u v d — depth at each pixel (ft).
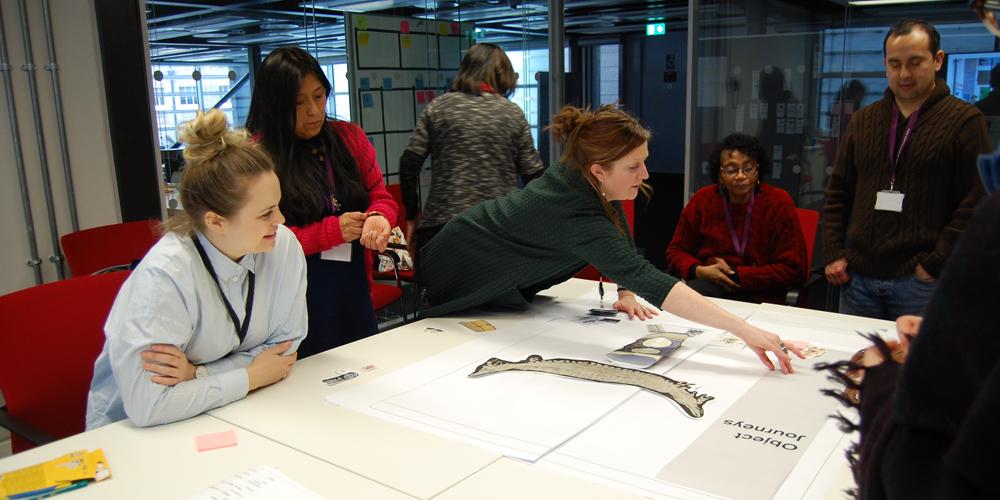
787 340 6.06
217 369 5.15
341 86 14.29
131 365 4.59
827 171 15.90
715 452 4.10
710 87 14.74
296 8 13.46
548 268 6.79
